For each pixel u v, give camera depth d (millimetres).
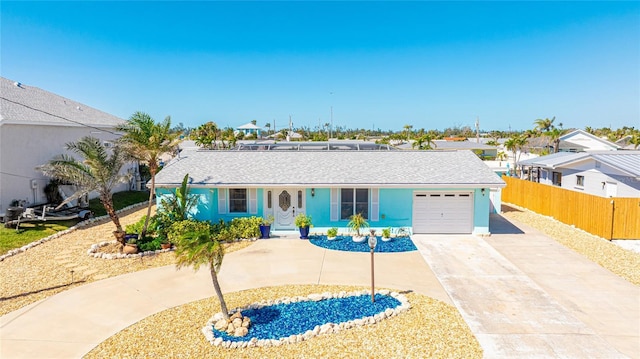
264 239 17719
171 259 14789
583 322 9758
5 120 19016
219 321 9547
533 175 35812
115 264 14203
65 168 15367
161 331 9320
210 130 72500
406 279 12805
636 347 8602
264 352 8359
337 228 18375
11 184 19891
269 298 11266
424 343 8703
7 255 14922
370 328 9352
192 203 17938
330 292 11594
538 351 8430
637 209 17797
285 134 91125
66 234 18359
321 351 8375
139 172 33219
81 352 8438
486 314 10195
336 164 20062
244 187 18016
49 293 11594
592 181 25188
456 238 17859
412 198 18328
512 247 16438
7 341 8883
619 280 12633
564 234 18719
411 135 102812
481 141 78938
